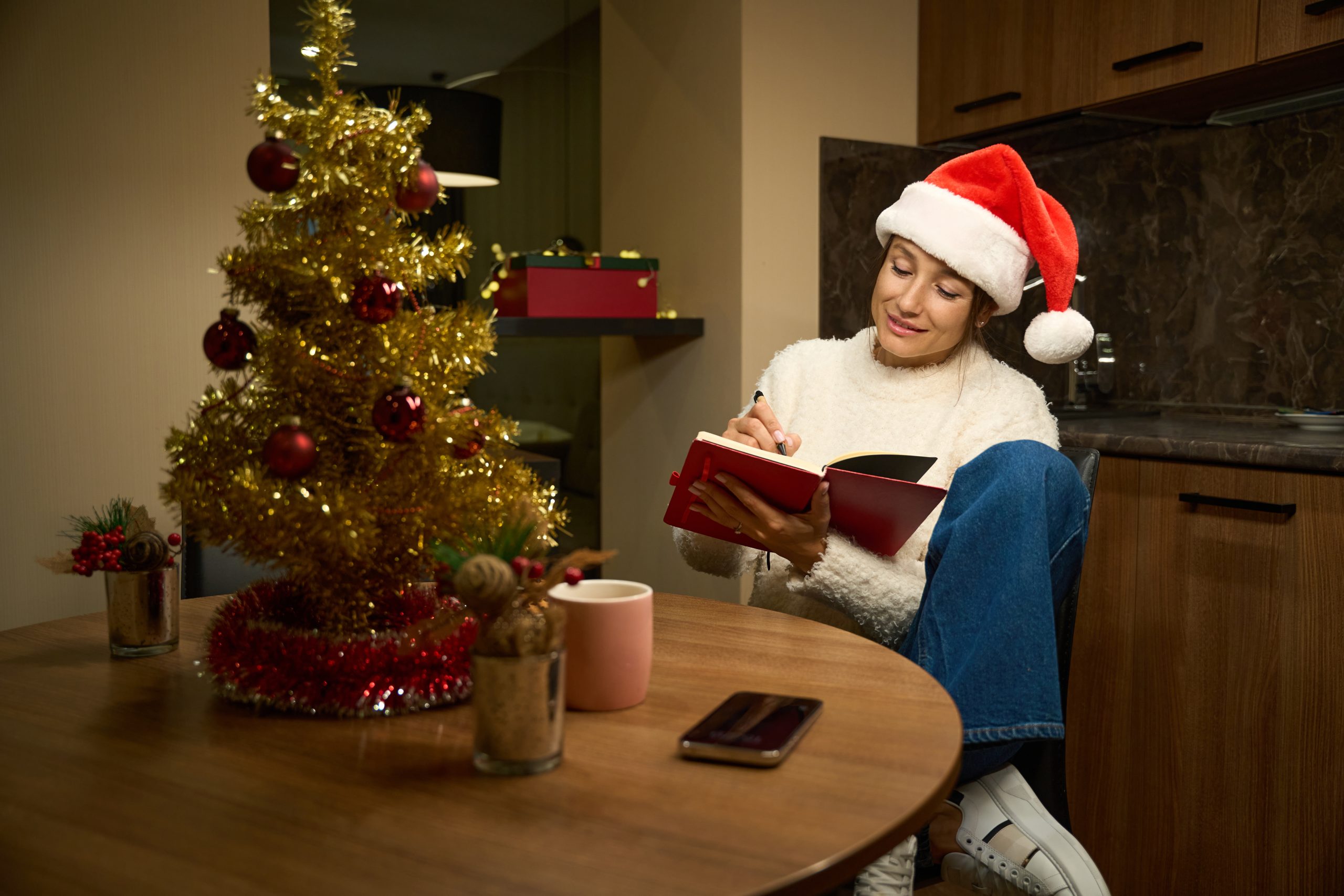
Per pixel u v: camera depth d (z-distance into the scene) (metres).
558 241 3.07
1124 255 2.67
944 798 0.67
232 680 0.81
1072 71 2.27
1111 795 2.01
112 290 1.87
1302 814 1.68
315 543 0.78
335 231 0.83
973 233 1.47
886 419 1.58
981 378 1.57
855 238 2.57
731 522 1.31
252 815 0.62
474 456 0.87
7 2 1.75
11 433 1.80
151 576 0.97
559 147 3.14
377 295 0.77
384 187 0.83
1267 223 2.32
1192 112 2.33
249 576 1.45
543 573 0.71
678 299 2.68
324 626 0.83
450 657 0.81
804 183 2.48
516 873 0.54
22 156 1.79
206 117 1.93
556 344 3.19
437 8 2.99
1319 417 2.05
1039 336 1.54
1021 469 1.11
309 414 0.82
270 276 0.81
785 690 0.86
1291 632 1.69
